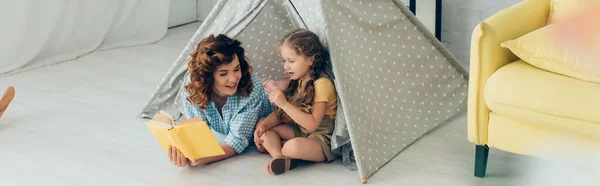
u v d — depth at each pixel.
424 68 2.33
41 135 2.29
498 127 1.79
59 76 2.97
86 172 2.01
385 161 2.02
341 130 2.00
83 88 2.80
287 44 1.99
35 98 2.68
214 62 1.96
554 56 1.71
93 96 2.70
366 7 2.14
